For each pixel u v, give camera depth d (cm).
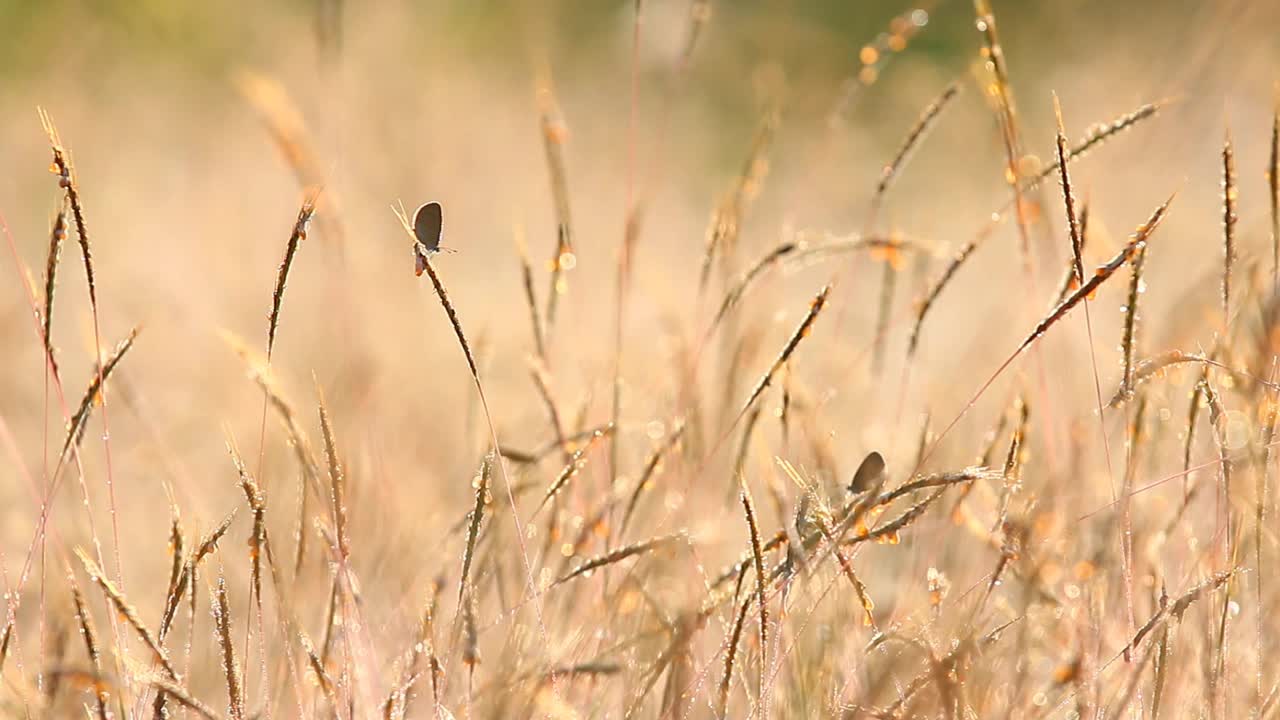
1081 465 475
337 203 490
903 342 568
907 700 462
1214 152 768
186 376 535
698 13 521
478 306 639
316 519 464
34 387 534
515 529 474
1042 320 462
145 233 789
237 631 473
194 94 1145
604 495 474
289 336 573
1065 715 466
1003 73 471
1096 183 624
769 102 605
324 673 462
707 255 479
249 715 466
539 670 464
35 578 479
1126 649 462
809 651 468
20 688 462
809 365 498
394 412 495
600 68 1255
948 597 470
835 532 461
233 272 691
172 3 1227
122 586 466
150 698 466
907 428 488
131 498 489
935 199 839
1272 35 746
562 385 493
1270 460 468
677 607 472
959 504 468
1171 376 477
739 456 471
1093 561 470
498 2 1332
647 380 488
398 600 475
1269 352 469
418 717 468
